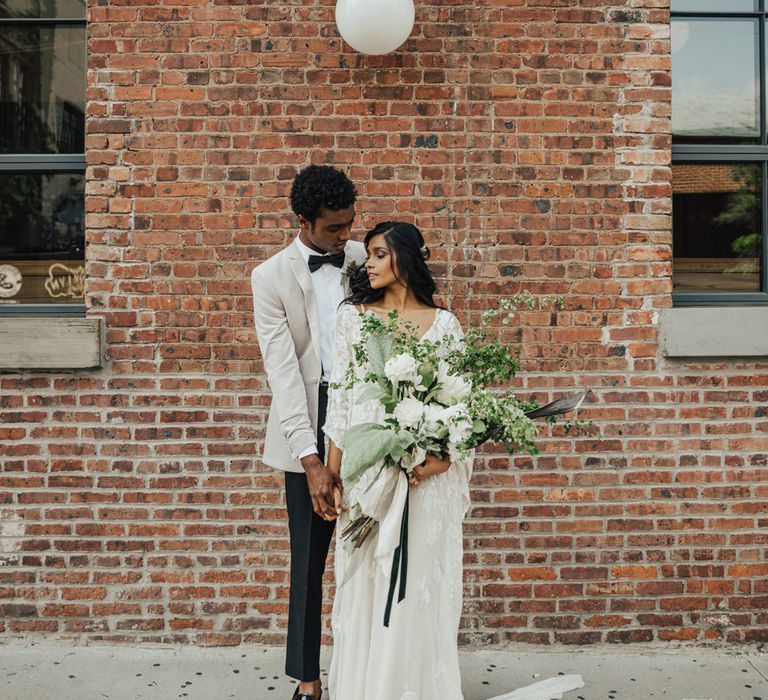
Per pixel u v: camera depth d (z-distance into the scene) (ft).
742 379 12.37
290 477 10.30
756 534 12.39
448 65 12.23
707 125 12.96
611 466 12.37
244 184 12.23
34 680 11.21
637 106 12.30
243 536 12.30
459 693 9.02
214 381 12.27
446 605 8.95
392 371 8.25
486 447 12.35
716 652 12.35
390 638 8.60
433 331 9.04
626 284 12.34
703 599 12.39
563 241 12.31
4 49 12.95
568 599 12.37
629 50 12.30
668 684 11.30
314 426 10.10
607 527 12.37
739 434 12.38
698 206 12.94
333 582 12.30
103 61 12.19
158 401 12.26
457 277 12.30
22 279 12.96
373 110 12.22
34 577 12.28
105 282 12.24
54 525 12.26
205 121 12.21
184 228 12.25
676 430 12.36
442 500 8.93
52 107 12.98
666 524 12.38
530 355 12.34
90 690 10.94
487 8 12.24
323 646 12.25
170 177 12.22
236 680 11.28
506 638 12.35
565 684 10.79
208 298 12.26
